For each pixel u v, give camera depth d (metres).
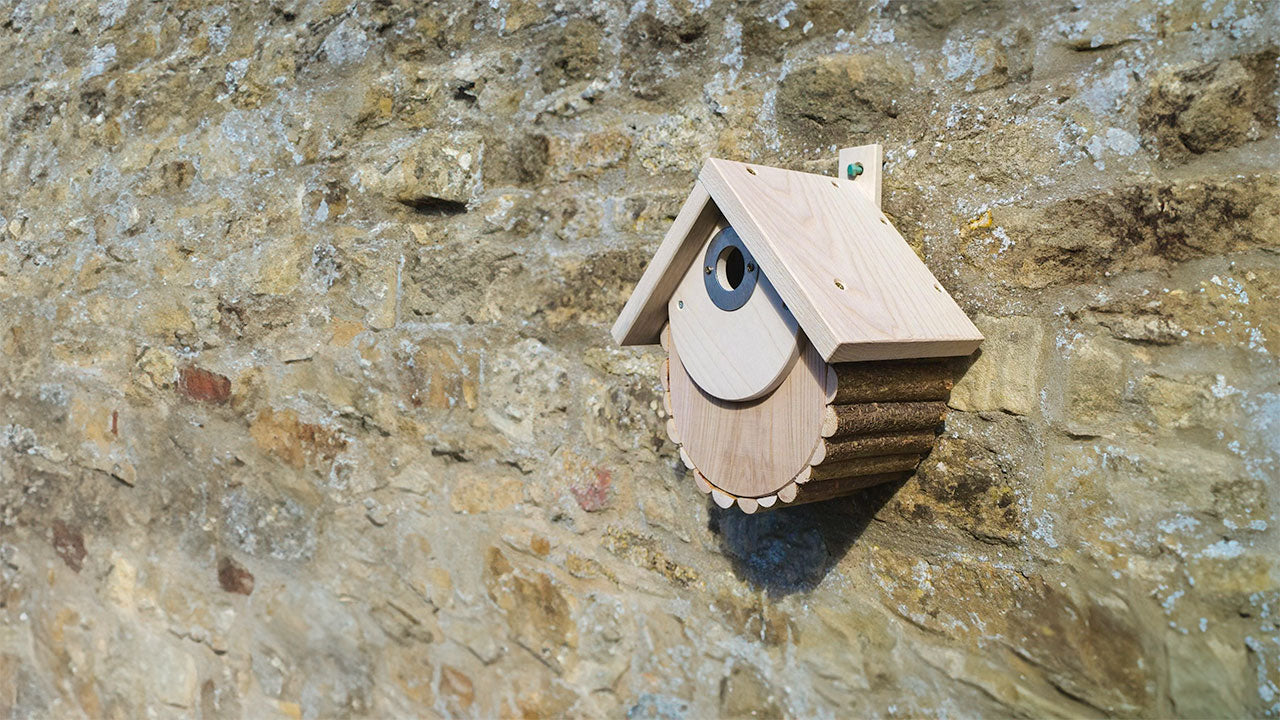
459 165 2.05
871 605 1.58
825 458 1.31
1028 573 1.38
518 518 2.04
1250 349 1.18
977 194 1.42
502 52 2.01
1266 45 1.16
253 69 2.40
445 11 2.09
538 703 2.03
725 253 1.43
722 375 1.42
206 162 2.51
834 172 1.57
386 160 2.15
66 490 2.96
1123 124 1.28
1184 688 1.25
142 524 2.76
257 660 2.52
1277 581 1.17
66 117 2.88
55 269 2.93
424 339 2.14
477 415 2.08
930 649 1.51
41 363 3.00
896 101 1.50
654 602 1.87
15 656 3.15
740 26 1.68
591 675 1.95
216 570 2.59
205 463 2.58
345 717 2.35
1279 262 1.16
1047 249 1.34
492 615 2.10
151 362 2.68
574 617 1.97
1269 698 1.18
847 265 1.32
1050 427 1.35
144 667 2.78
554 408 1.97
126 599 2.82
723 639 1.77
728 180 1.32
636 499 1.88
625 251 1.85
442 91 2.08
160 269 2.63
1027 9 1.36
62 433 2.95
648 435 1.84
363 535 2.30
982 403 1.42
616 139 1.86
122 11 2.73
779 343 1.33
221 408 2.53
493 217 2.02
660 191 1.80
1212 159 1.21
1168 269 1.24
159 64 2.62
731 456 1.45
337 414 2.30
